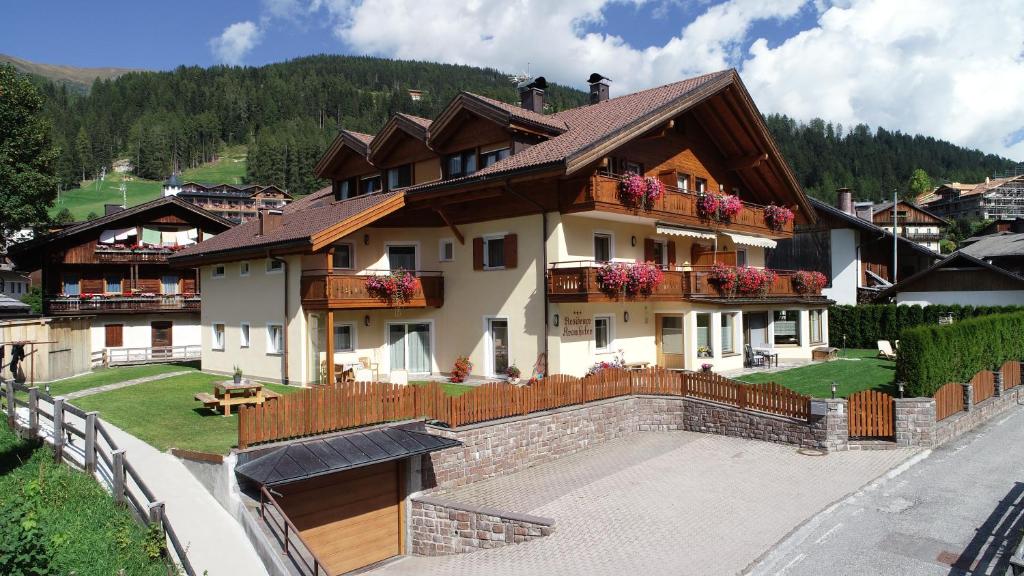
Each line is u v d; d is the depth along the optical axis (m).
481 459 16.67
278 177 176.75
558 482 16.36
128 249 39.50
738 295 28.48
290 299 24.38
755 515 13.50
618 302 24.27
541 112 29.53
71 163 165.75
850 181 159.62
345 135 29.94
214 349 29.16
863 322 37.53
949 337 20.67
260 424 13.53
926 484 15.09
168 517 11.90
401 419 16.17
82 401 20.70
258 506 12.23
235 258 26.23
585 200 22.11
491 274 24.78
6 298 36.31
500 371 24.77
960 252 38.53
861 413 18.30
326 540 14.27
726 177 31.53
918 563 11.16
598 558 11.91
